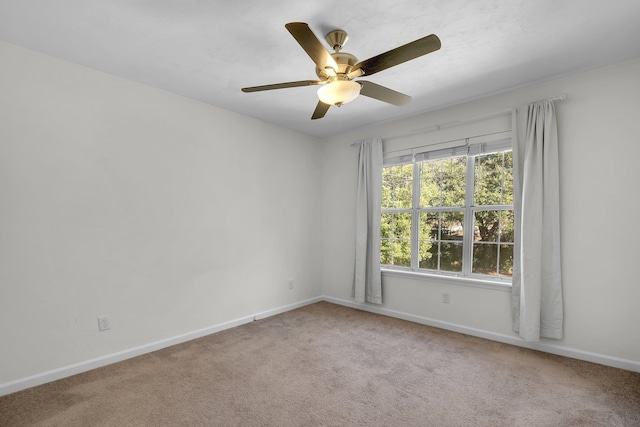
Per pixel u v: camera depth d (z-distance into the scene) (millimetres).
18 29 1851
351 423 1724
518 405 1884
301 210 4090
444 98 2959
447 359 2498
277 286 3771
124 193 2516
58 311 2193
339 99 1797
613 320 2338
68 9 1665
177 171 2850
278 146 3797
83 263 2307
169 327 2785
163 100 2750
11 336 2012
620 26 1854
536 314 2551
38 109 2113
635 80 2248
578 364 2385
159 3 1622
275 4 1641
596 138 2395
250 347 2744
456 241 3221
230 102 3039
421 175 3479
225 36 1939
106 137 2418
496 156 2957
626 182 2281
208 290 3080
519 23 1832
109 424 1715
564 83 2527
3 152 1985
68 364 2234
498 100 2869
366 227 3771
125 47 2062
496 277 2961
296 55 2170
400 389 2062
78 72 2287
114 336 2457
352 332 3109
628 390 2027
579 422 1727
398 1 1632
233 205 3303
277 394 2004
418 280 3418
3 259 1983
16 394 1987
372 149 3738
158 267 2719
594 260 2406
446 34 1940
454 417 1774
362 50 2131
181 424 1716
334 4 1644
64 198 2219
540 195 2553
